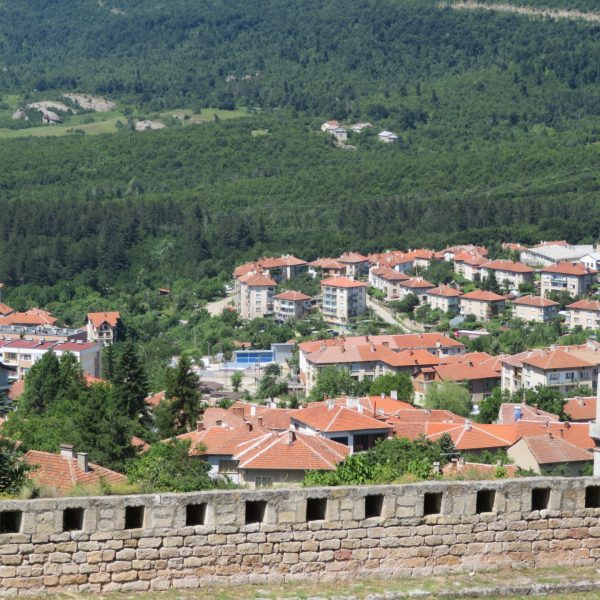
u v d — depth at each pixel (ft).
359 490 173.58
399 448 386.93
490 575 176.45
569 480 180.65
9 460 224.94
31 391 610.65
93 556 165.17
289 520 171.22
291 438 378.53
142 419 609.42
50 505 163.84
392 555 174.50
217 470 384.27
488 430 481.87
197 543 168.55
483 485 178.09
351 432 484.33
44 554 163.53
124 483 238.89
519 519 178.91
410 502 175.01
